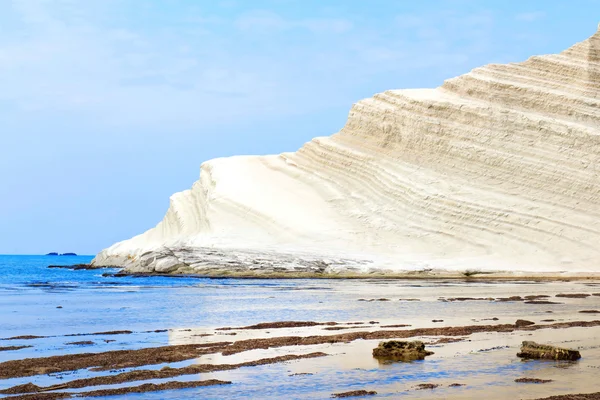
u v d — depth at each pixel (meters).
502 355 20.75
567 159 79.44
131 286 60.84
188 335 27.30
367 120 93.00
